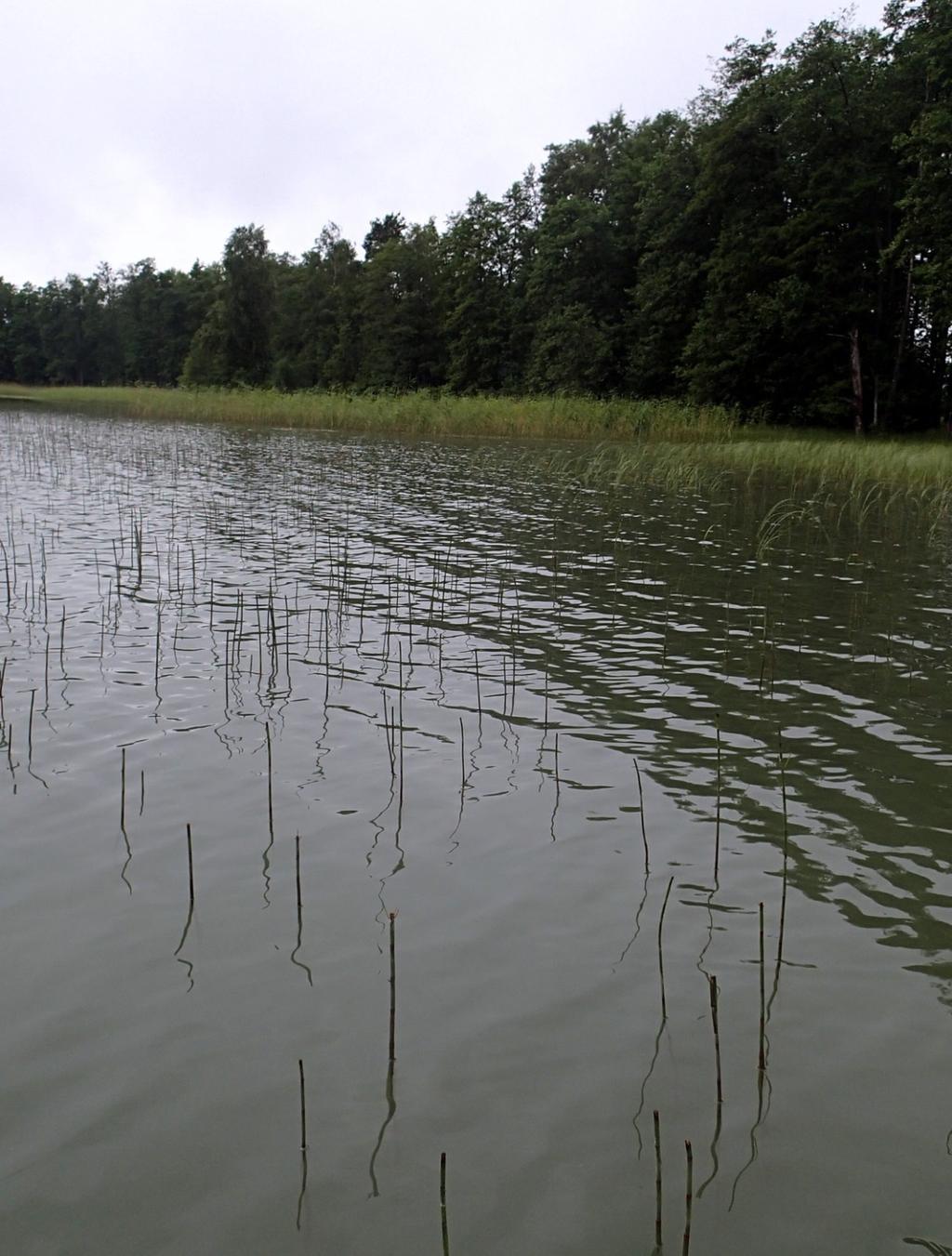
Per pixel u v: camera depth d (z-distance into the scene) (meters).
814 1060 3.74
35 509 17.23
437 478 22.92
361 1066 3.69
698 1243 2.97
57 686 7.81
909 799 6.00
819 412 40.88
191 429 40.41
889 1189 3.16
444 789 6.04
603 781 6.19
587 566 12.86
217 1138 3.36
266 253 86.25
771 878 5.06
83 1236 2.99
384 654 8.84
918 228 33.50
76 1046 3.78
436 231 76.94
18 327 121.12
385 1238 2.99
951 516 17.52
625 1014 3.98
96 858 5.17
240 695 7.69
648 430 36.50
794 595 11.40
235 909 4.71
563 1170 3.24
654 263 50.53
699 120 46.31
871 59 38.50
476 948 4.41
